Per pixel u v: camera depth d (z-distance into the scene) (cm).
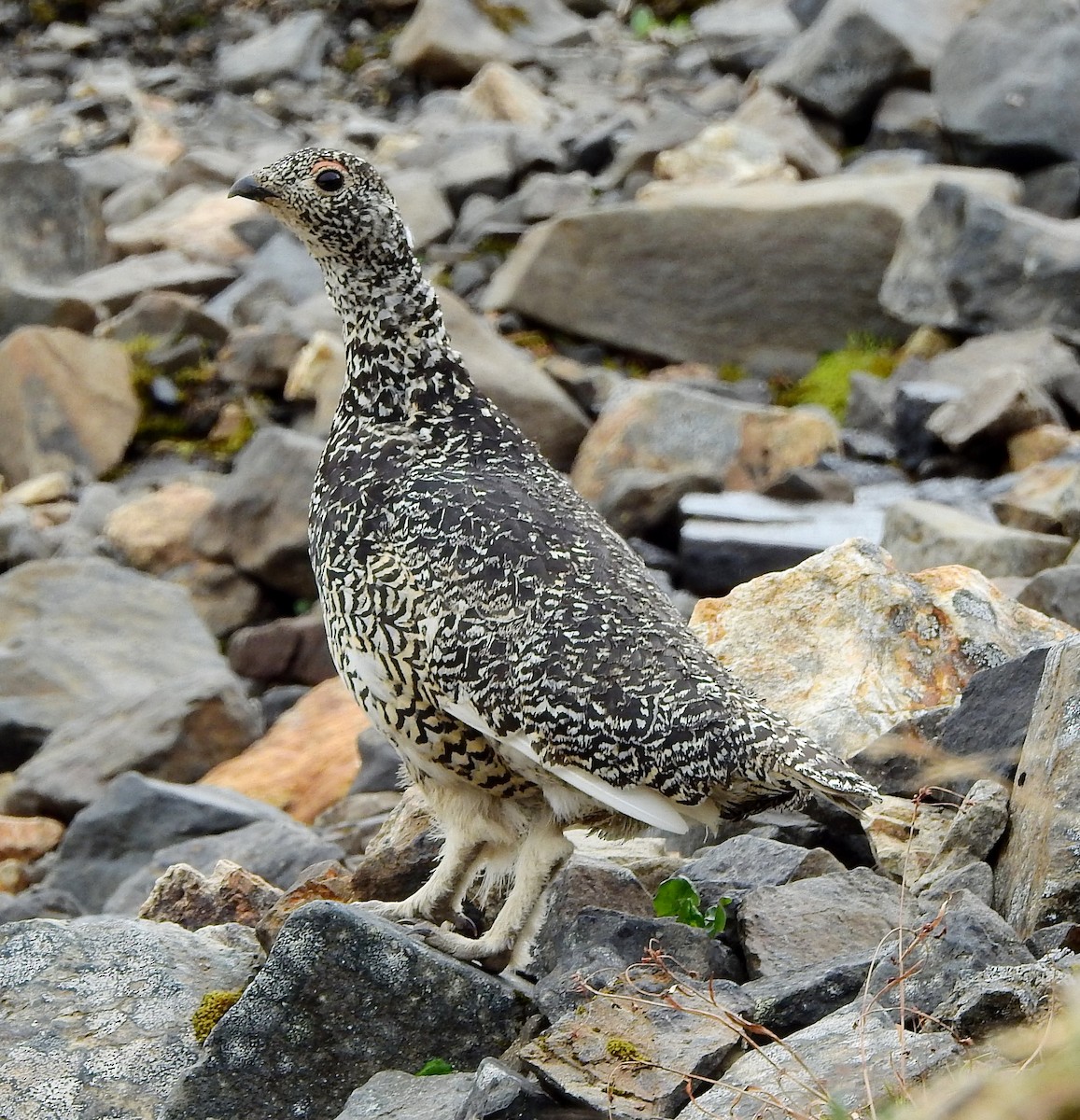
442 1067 668
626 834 714
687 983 646
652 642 674
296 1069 673
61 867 1188
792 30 2700
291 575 1716
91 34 3177
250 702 1511
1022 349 1744
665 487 1576
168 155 2672
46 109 2886
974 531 1320
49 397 2017
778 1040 557
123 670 1552
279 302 2178
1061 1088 303
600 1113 577
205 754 1382
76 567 1642
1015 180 2077
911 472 1666
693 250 1989
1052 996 544
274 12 3177
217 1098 669
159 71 3033
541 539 700
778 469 1664
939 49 2330
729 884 771
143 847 1183
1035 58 2138
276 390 2041
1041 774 714
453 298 1861
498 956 711
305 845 1047
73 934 740
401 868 804
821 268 1959
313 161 762
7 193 2330
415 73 2877
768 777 654
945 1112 339
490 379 1780
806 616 938
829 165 2286
